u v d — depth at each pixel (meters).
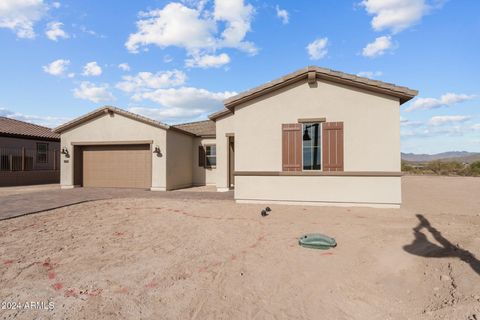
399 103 9.55
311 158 10.24
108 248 5.77
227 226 7.48
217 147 15.93
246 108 10.73
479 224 7.27
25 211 9.08
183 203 10.88
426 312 3.23
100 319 3.27
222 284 4.15
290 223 7.72
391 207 9.57
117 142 16.36
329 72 9.68
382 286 3.93
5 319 3.26
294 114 10.31
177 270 4.67
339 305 3.51
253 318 3.27
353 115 9.84
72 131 16.95
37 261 5.03
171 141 16.30
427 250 5.11
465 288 3.55
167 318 3.30
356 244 5.81
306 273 4.47
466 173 29.11
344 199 9.89
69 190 15.34
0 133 18.58
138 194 13.75
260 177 10.62
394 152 9.55
